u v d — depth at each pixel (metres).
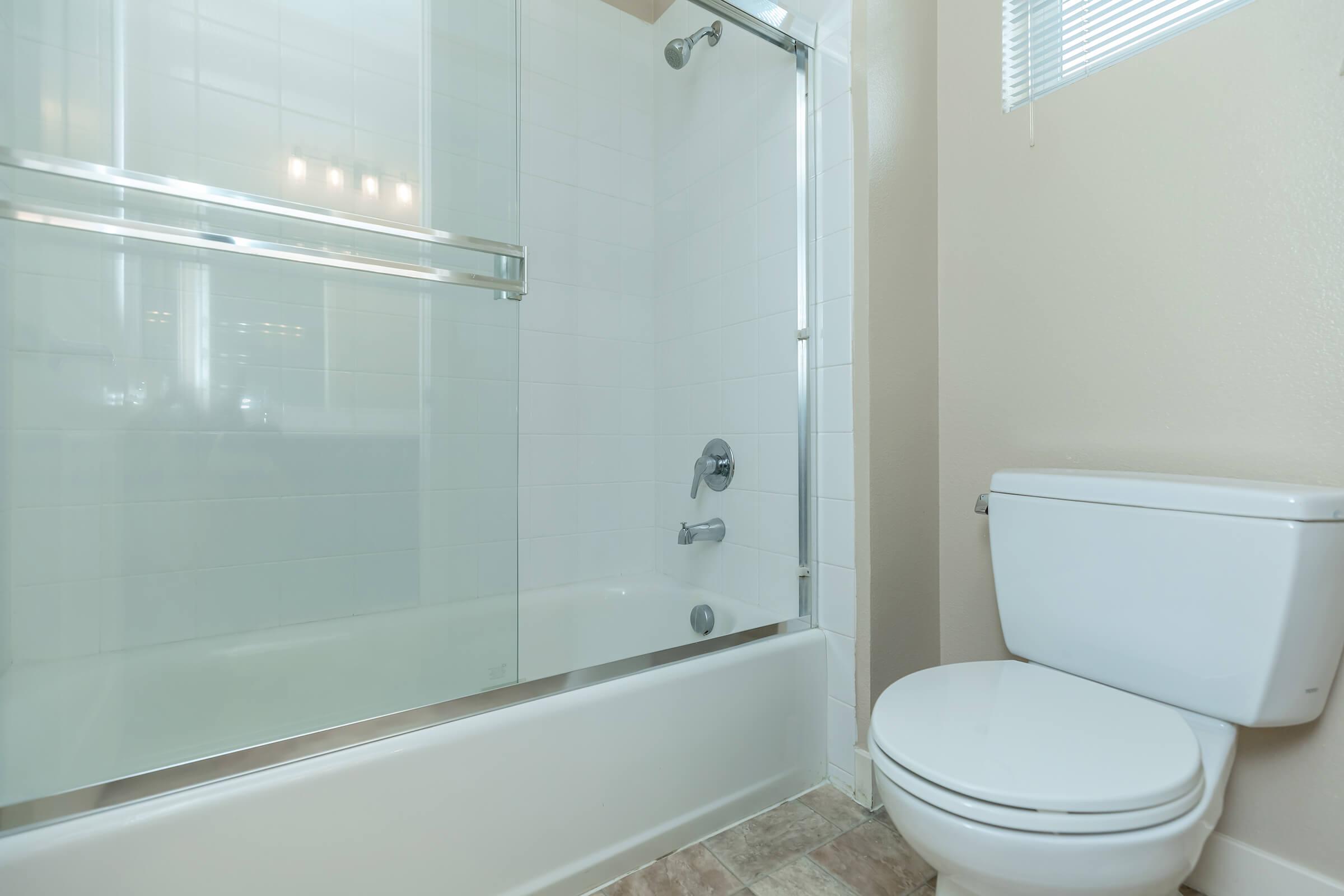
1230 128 1.07
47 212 1.03
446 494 1.35
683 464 2.05
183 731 1.00
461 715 1.04
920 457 1.50
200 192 1.15
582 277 2.05
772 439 1.68
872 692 1.40
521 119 1.93
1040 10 1.36
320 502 1.24
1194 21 1.12
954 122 1.52
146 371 1.10
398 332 1.32
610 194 2.11
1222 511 0.90
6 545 0.98
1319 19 0.97
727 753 1.33
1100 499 1.05
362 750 0.93
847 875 1.18
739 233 1.80
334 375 1.26
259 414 1.19
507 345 1.42
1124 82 1.21
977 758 0.76
